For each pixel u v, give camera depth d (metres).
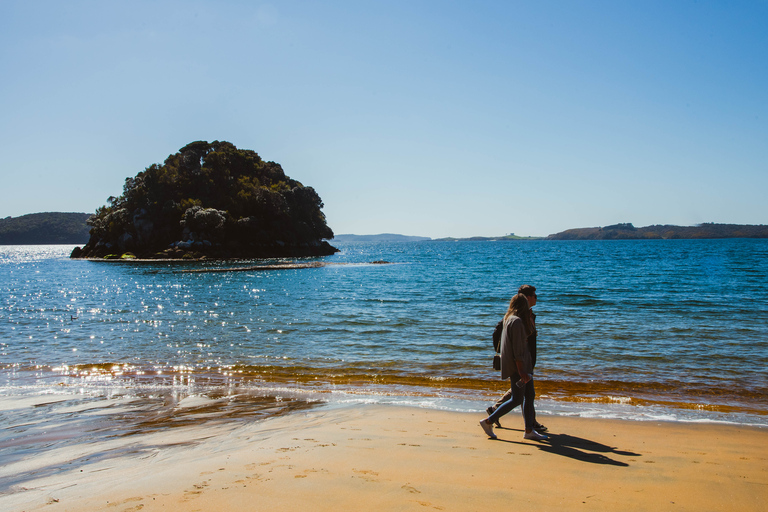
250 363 10.50
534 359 5.88
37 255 125.25
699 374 9.15
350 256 99.25
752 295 21.86
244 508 3.49
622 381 8.70
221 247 81.12
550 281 32.50
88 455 5.05
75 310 20.75
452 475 4.27
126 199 88.50
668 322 14.96
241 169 96.19
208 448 5.21
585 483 4.15
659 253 83.75
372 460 4.68
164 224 83.38
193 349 12.07
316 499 3.66
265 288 31.69
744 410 7.05
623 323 14.85
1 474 4.49
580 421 6.45
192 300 24.50
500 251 117.38
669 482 4.22
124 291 30.94
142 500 3.68
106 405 7.31
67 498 3.79
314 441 5.41
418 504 3.59
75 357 11.31
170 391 8.24
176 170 86.81
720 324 14.48
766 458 5.01
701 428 6.16
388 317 16.98
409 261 72.81
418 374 9.41
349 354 11.26
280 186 96.00
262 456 4.82
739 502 3.81
